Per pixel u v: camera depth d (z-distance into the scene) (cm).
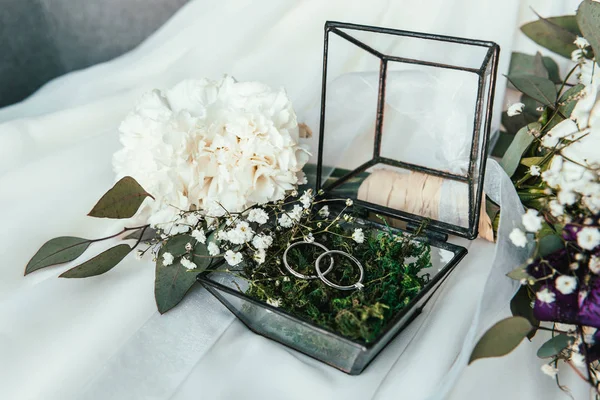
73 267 35
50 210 39
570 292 28
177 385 31
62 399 31
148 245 38
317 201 37
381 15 46
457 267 36
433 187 39
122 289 35
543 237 29
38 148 45
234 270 33
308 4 47
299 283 32
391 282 32
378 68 46
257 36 48
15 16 54
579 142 32
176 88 39
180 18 51
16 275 37
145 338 33
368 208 37
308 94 45
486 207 36
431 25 46
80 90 50
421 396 30
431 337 32
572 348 30
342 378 31
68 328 33
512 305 32
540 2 47
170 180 36
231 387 31
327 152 45
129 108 47
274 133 36
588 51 41
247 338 33
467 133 41
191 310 34
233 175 36
